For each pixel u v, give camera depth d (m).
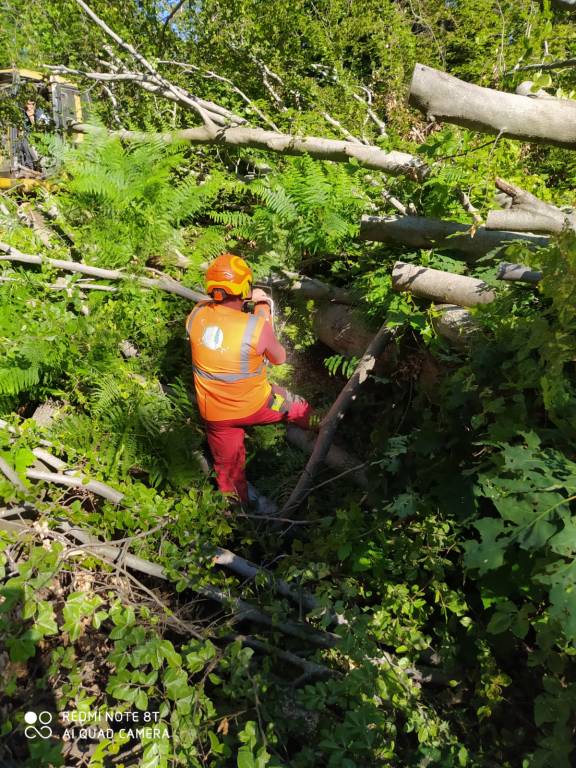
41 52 5.58
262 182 4.31
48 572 2.19
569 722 2.06
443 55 7.53
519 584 2.17
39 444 3.04
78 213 4.48
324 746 1.96
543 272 2.14
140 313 3.85
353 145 4.05
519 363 2.31
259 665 2.58
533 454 2.03
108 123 6.25
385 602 2.58
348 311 3.93
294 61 6.67
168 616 2.49
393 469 2.73
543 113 2.38
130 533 2.73
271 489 3.63
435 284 3.10
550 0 2.64
